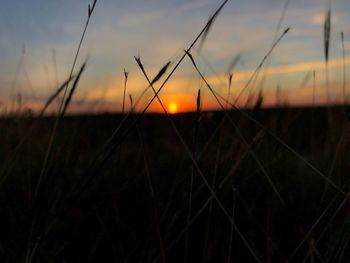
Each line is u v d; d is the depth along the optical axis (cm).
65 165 39
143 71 31
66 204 32
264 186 45
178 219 39
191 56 31
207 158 46
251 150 36
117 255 36
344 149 43
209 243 37
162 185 45
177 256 37
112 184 45
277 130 56
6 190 42
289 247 37
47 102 36
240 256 37
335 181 44
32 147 54
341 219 37
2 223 38
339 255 31
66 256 37
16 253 31
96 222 40
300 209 41
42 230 31
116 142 32
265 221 40
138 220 42
